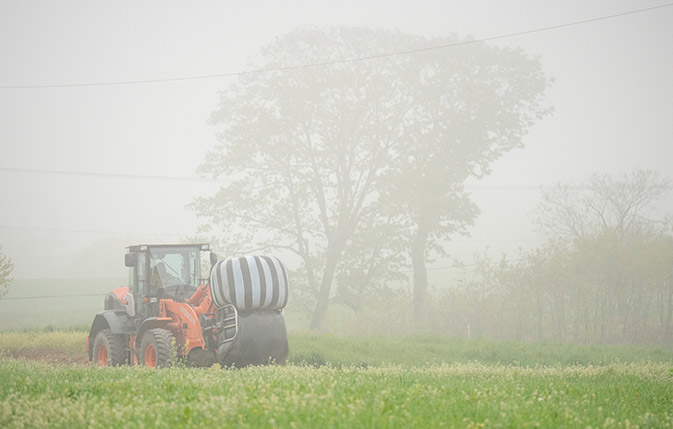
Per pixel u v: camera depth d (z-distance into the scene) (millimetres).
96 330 82188
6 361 70875
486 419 25938
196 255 76812
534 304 173250
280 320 67125
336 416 25016
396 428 23781
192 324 67938
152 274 75250
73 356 93188
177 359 67062
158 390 34812
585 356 101688
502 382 46500
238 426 23875
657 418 31109
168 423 25359
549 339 172500
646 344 166625
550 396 33844
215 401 28359
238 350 65125
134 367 56188
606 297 173500
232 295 64875
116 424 25484
